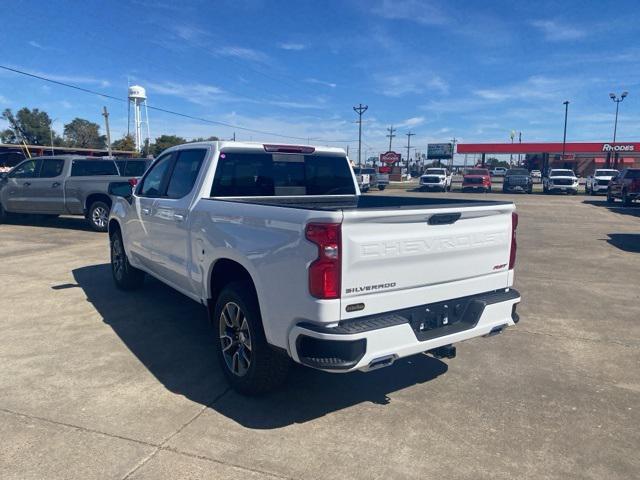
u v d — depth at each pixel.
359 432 3.64
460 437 3.59
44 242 11.55
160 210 5.48
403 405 4.05
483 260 4.09
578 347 5.34
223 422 3.74
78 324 5.85
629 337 5.64
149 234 5.86
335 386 4.38
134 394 4.16
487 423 3.79
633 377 4.62
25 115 81.19
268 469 3.18
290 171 5.58
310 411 3.94
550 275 8.71
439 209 3.66
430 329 3.80
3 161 23.94
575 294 7.44
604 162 71.81
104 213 13.08
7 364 4.71
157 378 4.46
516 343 5.44
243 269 4.23
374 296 3.46
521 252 11.00
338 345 3.27
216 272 4.57
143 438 3.51
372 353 3.37
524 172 38.56
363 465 3.25
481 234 4.04
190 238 4.80
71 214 13.48
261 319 3.84
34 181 13.63
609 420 3.86
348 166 6.10
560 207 23.52
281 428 3.67
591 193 34.91
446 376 4.61
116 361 4.81
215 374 4.56
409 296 3.64
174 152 5.72
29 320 5.98
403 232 3.54
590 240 12.77
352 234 3.31
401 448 3.45
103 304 6.63
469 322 4.01
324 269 3.26
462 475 3.16
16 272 8.45
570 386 4.43
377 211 3.36
